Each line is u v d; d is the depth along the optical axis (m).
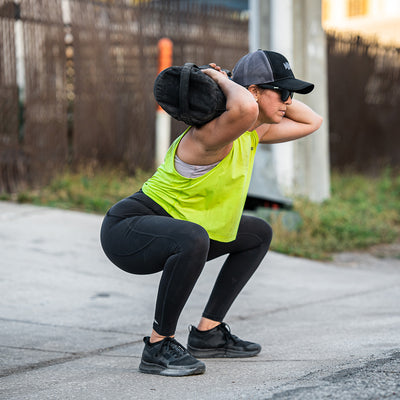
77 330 4.85
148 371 3.54
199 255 3.30
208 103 3.05
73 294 5.93
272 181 9.82
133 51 11.69
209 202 3.42
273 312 5.55
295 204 10.11
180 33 12.25
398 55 16.33
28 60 10.33
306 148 11.34
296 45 11.22
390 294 6.35
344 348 3.92
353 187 13.38
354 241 9.23
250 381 3.26
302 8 11.24
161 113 11.59
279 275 7.16
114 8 11.41
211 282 6.68
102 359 4.08
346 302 5.95
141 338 4.67
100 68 11.27
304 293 6.36
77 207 9.80
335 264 8.10
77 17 10.94
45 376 3.66
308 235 9.06
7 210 9.31
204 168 3.34
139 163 11.88
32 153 10.49
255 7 11.30
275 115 3.44
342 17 25.20
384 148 16.12
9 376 3.70
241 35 13.05
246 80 3.39
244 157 3.44
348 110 15.16
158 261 3.39
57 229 8.45
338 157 15.02
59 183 10.55
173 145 3.51
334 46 14.70
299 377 3.17
